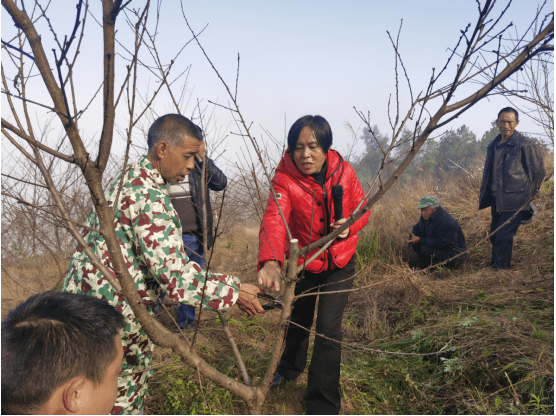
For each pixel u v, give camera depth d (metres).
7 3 0.78
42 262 4.04
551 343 2.45
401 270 3.99
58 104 0.88
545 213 5.20
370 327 3.18
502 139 4.46
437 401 2.28
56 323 0.85
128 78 0.97
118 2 0.80
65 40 0.79
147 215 1.41
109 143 0.93
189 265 1.44
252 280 4.38
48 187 1.01
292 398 2.38
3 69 0.90
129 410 1.58
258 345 2.94
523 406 2.05
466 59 0.91
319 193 2.04
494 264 4.33
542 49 0.89
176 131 1.47
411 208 6.18
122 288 1.14
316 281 2.23
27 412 0.82
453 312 3.21
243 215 5.44
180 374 2.48
